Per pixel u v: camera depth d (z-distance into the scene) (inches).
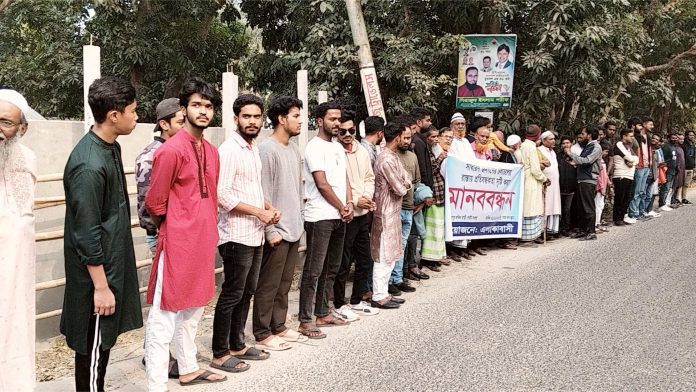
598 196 415.8
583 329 203.9
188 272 146.1
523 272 292.8
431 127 296.2
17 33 592.4
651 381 161.0
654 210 548.1
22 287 120.1
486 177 330.3
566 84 434.0
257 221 171.5
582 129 402.3
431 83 393.1
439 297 249.0
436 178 292.8
